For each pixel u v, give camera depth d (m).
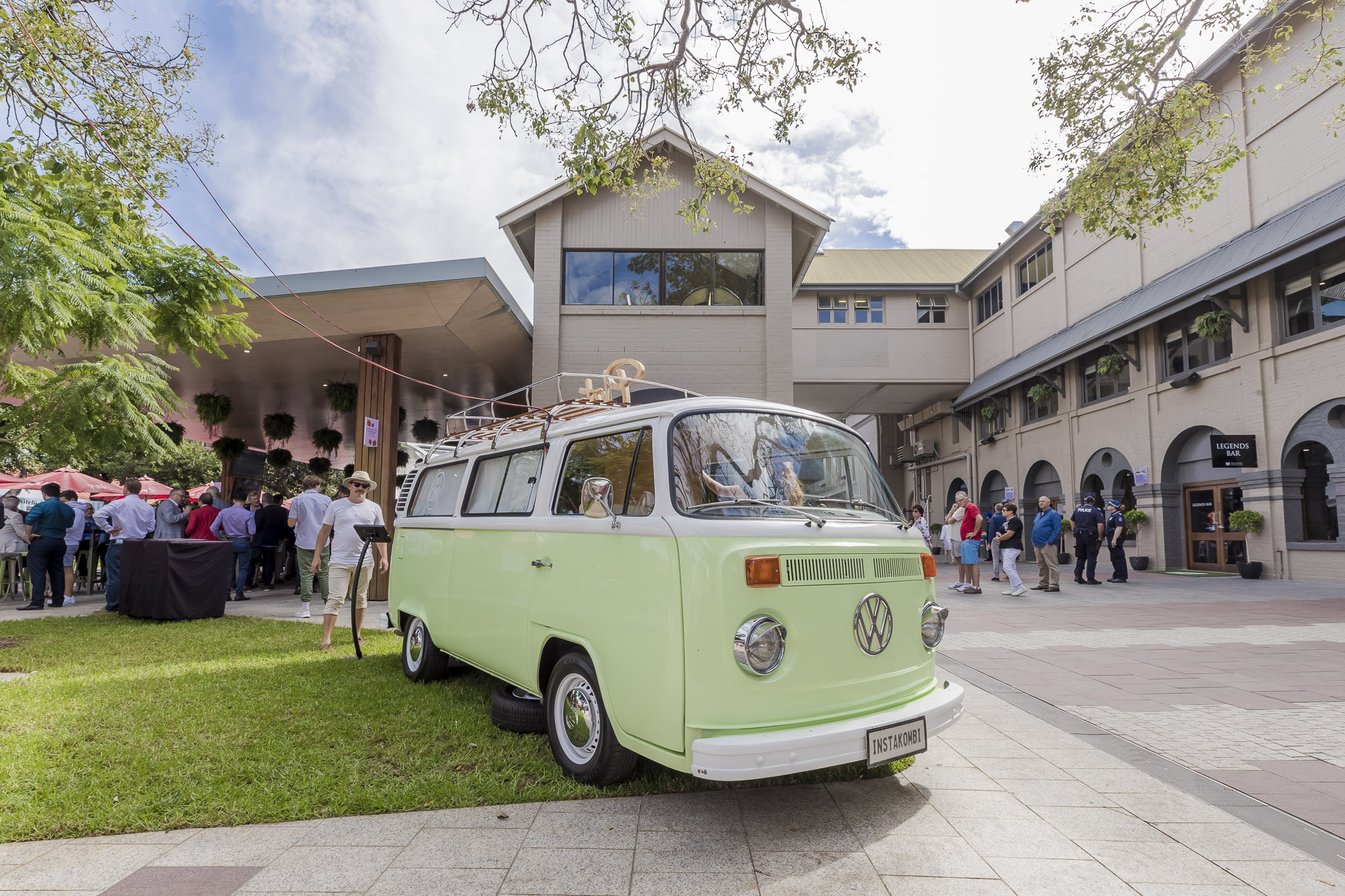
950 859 3.02
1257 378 15.02
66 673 6.26
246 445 21.48
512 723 4.52
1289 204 14.50
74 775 3.83
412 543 6.21
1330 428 13.54
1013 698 5.59
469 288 11.80
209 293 7.89
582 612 3.78
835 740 3.11
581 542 3.86
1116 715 5.13
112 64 6.98
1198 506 17.30
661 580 3.29
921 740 3.44
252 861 2.96
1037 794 3.71
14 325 5.43
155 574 9.56
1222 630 8.66
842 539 3.57
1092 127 8.52
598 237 15.32
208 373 15.78
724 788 3.74
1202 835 3.25
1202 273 15.87
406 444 8.11
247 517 13.07
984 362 26.75
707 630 3.13
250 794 3.58
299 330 12.82
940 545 28.97
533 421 5.06
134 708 5.05
